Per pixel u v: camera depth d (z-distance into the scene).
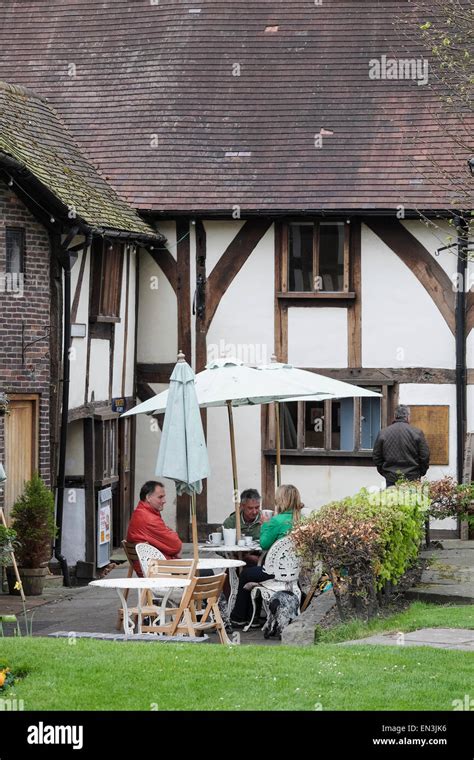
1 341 14.83
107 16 21.39
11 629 12.01
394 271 18.41
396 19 20.19
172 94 20.03
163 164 19.14
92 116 19.98
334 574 10.41
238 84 20.02
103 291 17.23
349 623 10.34
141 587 10.11
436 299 18.30
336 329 18.58
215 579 10.54
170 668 8.26
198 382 13.13
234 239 18.77
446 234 18.23
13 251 15.09
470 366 18.22
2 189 14.80
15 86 18.19
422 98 19.34
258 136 19.31
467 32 15.98
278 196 18.45
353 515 10.69
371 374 18.48
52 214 15.31
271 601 11.15
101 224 16.44
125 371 18.55
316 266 18.59
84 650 8.84
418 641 9.55
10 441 14.93
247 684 7.85
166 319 18.97
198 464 10.72
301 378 13.55
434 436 18.34
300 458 18.70
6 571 14.55
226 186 18.73
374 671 8.20
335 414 18.67
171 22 21.00
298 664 8.40
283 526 11.48
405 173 18.45
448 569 13.41
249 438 18.83
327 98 19.64
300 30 20.53
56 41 21.25
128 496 18.83
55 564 16.02
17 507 14.50
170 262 18.92
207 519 18.92
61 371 15.75
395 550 11.27
